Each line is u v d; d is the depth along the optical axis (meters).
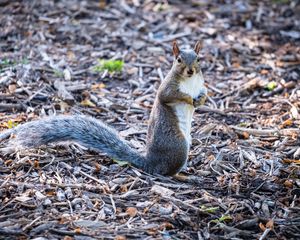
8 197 9.94
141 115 13.23
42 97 13.38
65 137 10.98
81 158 11.23
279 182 10.91
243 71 15.34
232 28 17.31
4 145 11.38
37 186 10.25
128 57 15.62
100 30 16.70
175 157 10.73
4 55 15.05
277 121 13.07
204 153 11.80
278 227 9.72
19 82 13.80
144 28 16.97
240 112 13.58
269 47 16.44
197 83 10.88
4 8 17.12
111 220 9.55
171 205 9.95
